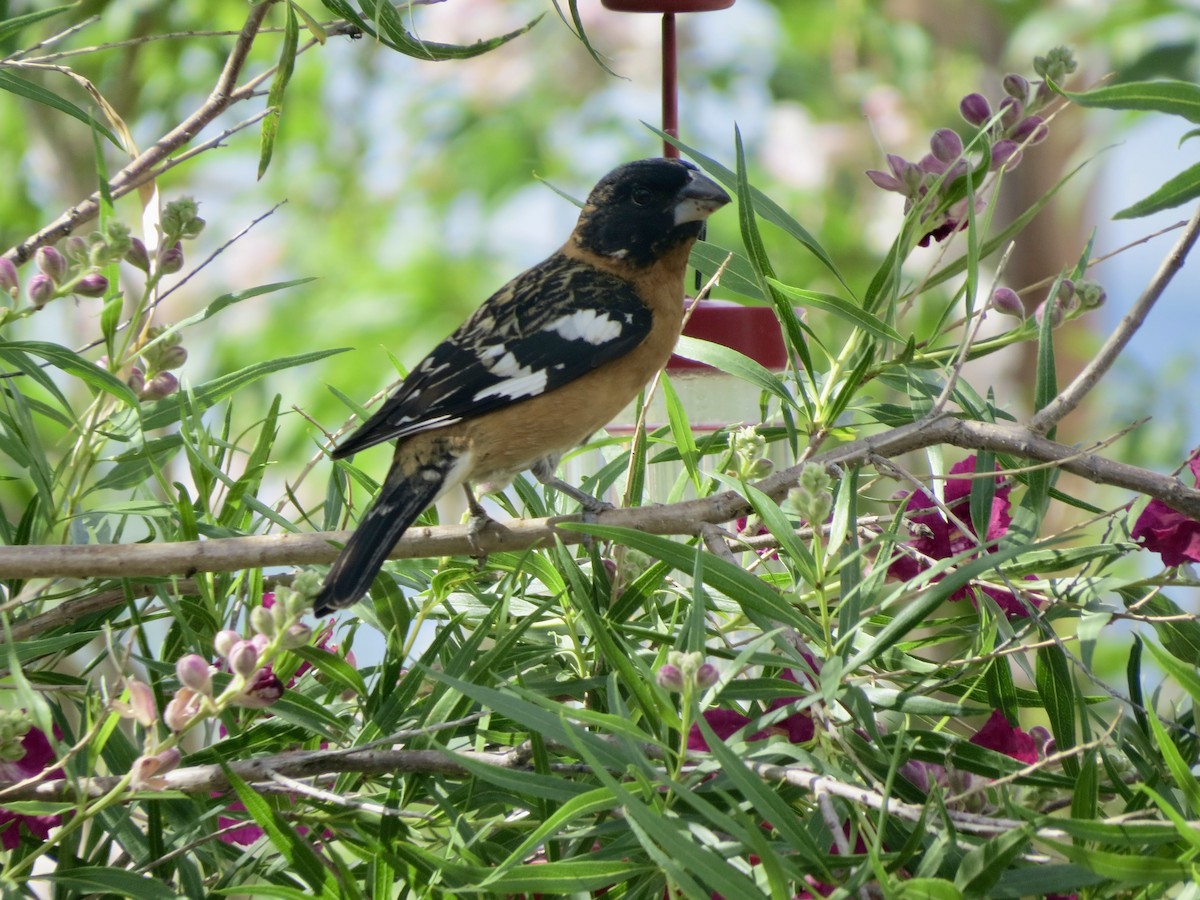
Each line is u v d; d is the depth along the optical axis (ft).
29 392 38.96
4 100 43.32
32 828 18.02
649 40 54.90
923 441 19.72
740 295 25.43
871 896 14.33
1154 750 17.42
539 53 55.16
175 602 18.54
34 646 18.38
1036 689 19.27
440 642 18.63
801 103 54.13
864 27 54.39
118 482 21.11
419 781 17.75
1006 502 20.66
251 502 20.51
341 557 18.94
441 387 22.72
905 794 17.07
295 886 17.69
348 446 21.35
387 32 20.48
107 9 39.58
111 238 19.26
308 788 16.28
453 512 42.68
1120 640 43.47
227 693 15.29
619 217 25.23
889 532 18.02
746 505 19.81
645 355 24.67
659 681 14.79
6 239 43.47
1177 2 48.39
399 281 51.62
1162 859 13.43
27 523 20.68
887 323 20.72
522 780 15.17
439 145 55.42
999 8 53.98
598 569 19.70
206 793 16.84
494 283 52.42
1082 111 53.72
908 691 17.53
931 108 53.31
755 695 16.61
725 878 13.38
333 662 18.25
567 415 23.62
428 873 16.31
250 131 50.85
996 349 21.75
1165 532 19.45
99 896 18.04
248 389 46.11
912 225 21.12
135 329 20.79
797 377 21.44
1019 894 14.32
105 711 16.01
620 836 15.53
